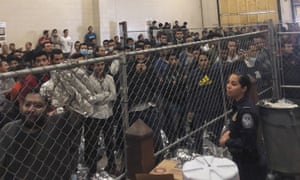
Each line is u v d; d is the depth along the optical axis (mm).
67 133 2398
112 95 3172
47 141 2236
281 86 4758
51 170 2250
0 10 10531
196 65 3844
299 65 4785
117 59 2338
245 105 2734
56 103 2385
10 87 2758
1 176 2078
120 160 2797
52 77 2381
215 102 3838
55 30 11586
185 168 1776
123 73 2377
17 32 10914
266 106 2850
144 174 2021
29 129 2180
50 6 11648
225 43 4102
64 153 2354
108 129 3191
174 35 10539
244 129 2680
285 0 16234
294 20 16172
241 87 2771
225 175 1689
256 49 4875
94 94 2982
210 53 3871
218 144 3557
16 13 10867
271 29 4715
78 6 12375
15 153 2105
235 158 2758
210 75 3852
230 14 17516
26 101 2188
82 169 2771
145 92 3307
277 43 4754
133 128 2201
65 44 11789
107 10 13047
